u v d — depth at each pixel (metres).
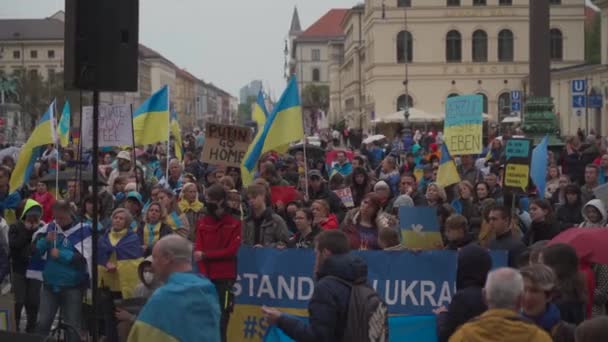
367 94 87.06
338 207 15.14
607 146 33.41
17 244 11.78
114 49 8.00
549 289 6.36
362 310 6.60
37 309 11.96
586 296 7.32
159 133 18.42
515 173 11.84
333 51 136.38
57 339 9.84
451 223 9.25
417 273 8.72
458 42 78.56
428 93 78.81
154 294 5.94
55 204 10.85
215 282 10.23
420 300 8.73
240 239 10.32
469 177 17.38
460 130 15.50
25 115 83.69
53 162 21.36
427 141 40.81
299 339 6.60
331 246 6.76
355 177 16.06
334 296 6.60
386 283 8.75
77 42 7.93
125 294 10.66
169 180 18.70
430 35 78.50
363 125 93.69
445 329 6.89
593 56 108.75
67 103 21.91
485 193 14.08
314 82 168.38
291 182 20.30
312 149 30.17
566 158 20.73
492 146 22.48
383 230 9.52
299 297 8.74
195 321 5.89
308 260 8.73
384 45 78.88
